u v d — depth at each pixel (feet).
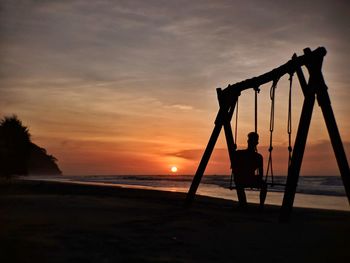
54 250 12.38
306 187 98.63
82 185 60.08
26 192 39.91
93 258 11.58
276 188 92.22
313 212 27.81
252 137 27.17
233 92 28.04
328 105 20.17
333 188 92.73
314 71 20.70
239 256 12.58
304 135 20.98
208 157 28.48
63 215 20.68
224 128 28.94
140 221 19.30
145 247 13.30
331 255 12.92
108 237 14.74
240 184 27.30
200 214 23.26
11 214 20.48
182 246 13.75
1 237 14.03
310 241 15.31
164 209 25.64
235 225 19.27
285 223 20.42
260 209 26.66
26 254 11.77
